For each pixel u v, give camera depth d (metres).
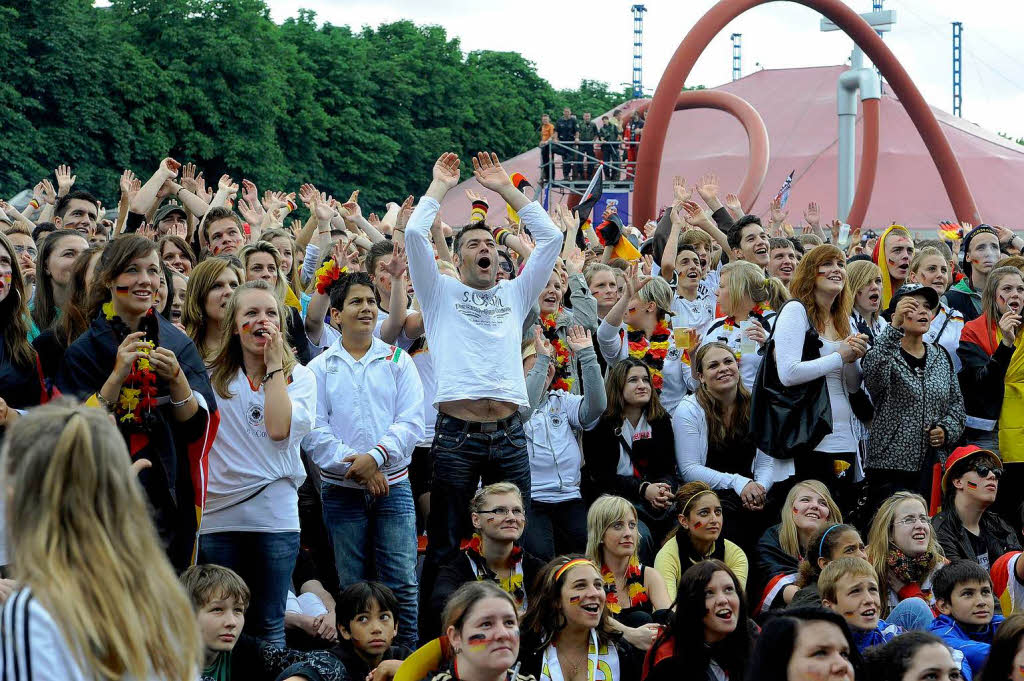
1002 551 6.74
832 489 6.82
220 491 5.13
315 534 6.49
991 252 8.39
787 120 40.50
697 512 6.33
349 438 5.98
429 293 6.02
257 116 35.44
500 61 56.12
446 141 44.06
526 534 6.58
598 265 8.43
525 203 6.21
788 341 6.73
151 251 4.71
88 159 31.09
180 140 33.94
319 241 8.41
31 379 4.83
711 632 5.06
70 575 2.27
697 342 7.65
